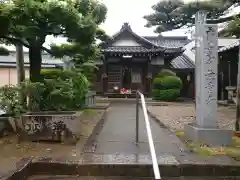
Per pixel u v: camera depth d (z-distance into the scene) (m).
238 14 8.73
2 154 5.09
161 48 23.53
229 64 20.88
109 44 23.86
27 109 7.44
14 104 7.25
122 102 20.05
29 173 4.48
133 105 17.61
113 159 4.85
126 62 24.64
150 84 24.08
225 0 8.34
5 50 8.55
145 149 5.62
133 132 7.73
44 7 6.10
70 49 8.03
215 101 6.21
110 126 8.86
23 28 6.79
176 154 5.25
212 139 6.01
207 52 6.24
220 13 9.71
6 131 6.90
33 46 7.88
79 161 4.71
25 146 5.71
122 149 5.61
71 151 5.38
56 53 8.00
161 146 5.91
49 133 6.03
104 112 13.17
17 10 6.19
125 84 24.88
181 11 9.59
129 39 24.58
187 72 24.97
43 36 7.57
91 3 7.61
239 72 7.70
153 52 23.06
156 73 24.28
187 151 5.47
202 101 6.24
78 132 6.44
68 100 8.98
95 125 9.08
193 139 6.30
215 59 6.25
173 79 21.31
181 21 11.57
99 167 4.59
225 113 13.74
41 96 7.65
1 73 19.95
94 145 5.93
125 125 9.09
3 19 6.23
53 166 4.61
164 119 10.98
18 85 7.34
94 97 17.19
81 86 12.09
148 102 19.83
